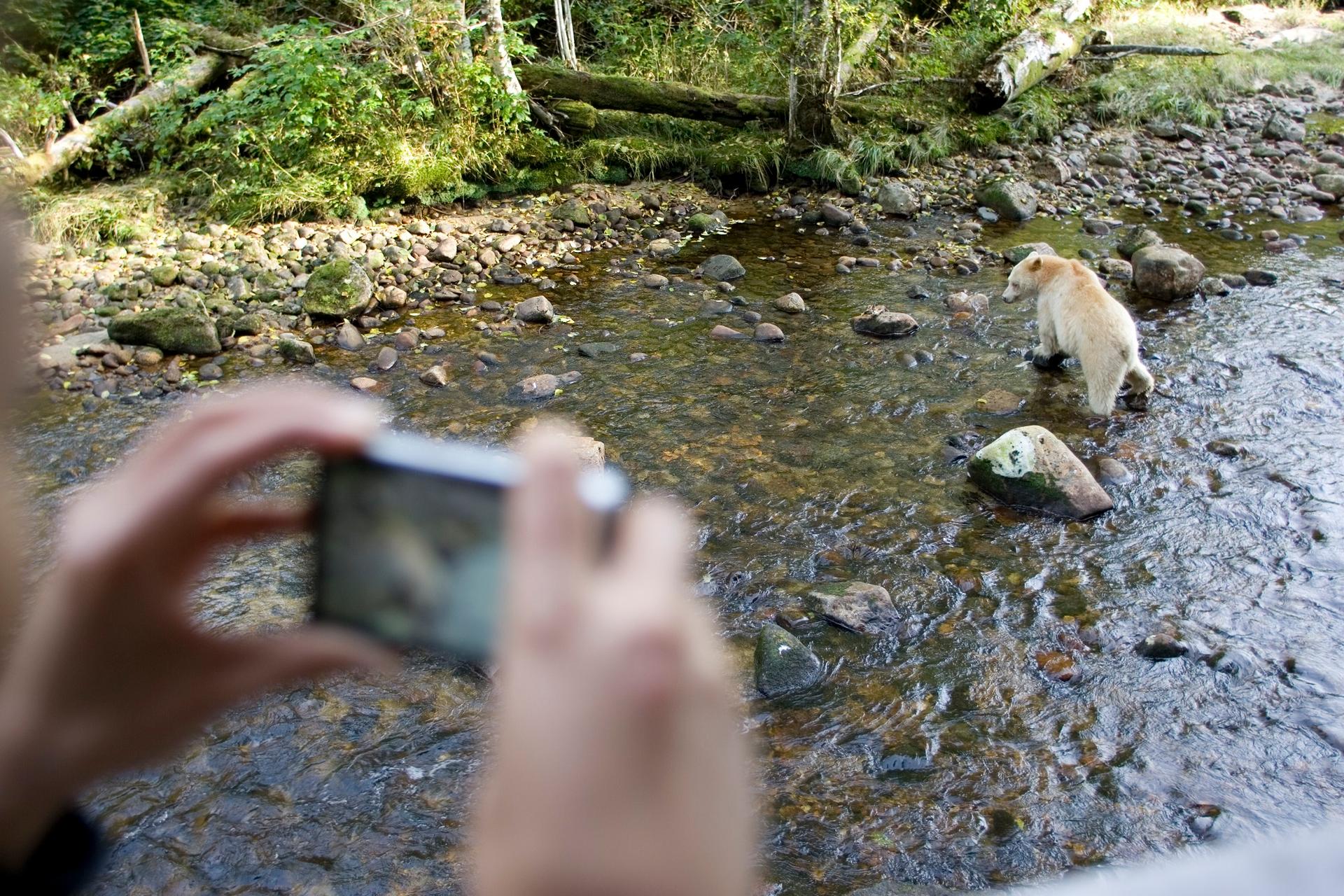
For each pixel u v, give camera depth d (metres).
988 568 4.54
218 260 8.37
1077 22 13.91
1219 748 3.52
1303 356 6.47
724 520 4.92
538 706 0.33
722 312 7.55
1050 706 3.74
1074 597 4.33
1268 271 7.90
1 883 0.43
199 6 12.47
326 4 12.35
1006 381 6.34
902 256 8.70
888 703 3.78
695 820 0.31
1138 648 4.00
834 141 10.84
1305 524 4.76
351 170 9.70
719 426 5.86
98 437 5.66
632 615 0.34
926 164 11.02
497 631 0.40
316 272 7.47
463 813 3.32
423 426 5.86
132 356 6.68
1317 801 3.29
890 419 5.91
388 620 0.51
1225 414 5.81
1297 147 11.45
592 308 7.67
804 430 5.79
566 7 11.83
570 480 0.39
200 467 0.47
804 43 10.67
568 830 0.31
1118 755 3.51
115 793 3.36
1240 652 3.94
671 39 12.66
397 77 10.57
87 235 8.67
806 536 4.80
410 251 8.73
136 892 3.03
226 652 0.47
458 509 0.49
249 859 3.15
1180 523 4.81
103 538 0.44
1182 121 12.34
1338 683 3.77
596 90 11.21
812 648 4.06
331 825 3.28
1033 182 10.55
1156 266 7.51
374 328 7.30
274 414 0.49
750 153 10.62
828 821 3.27
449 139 10.20
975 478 5.17
